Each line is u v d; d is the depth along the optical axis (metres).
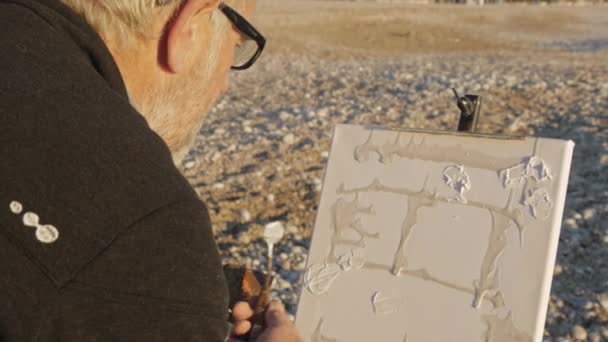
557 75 10.70
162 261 1.29
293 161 7.23
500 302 1.89
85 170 1.28
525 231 1.91
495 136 2.02
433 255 2.02
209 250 1.35
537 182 1.93
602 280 4.70
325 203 2.21
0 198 1.24
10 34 1.37
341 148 2.24
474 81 10.38
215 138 8.04
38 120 1.29
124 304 1.26
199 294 1.32
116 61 1.48
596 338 4.08
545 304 1.85
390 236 2.09
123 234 1.28
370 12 20.09
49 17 1.40
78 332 1.23
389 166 2.16
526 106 9.01
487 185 2.00
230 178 6.75
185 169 7.06
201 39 1.56
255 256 5.11
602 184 6.27
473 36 17.55
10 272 1.21
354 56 14.72
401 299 2.03
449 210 2.03
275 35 17.06
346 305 2.10
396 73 11.66
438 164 2.09
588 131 7.76
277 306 2.05
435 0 25.41
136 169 1.32
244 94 10.45
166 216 1.32
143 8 1.43
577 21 19.47
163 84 1.53
